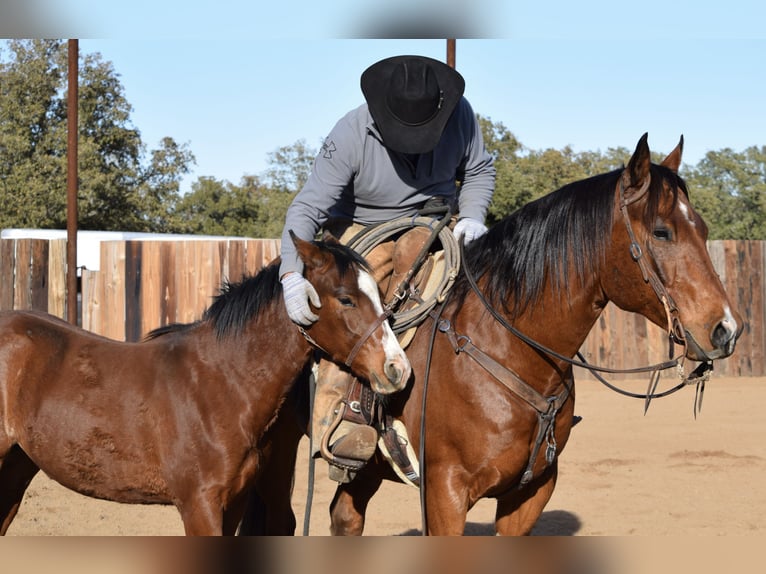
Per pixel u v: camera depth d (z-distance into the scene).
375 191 4.10
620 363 12.70
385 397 3.85
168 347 3.96
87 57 26.36
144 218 28.66
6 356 3.98
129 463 3.79
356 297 3.56
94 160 26.17
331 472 3.95
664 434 9.10
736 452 8.24
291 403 4.32
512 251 3.73
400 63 3.83
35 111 25.66
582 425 9.63
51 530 5.86
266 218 34.03
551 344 3.63
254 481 3.88
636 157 3.36
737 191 27.22
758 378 13.05
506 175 20.91
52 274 12.00
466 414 3.59
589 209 3.54
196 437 3.70
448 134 4.15
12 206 25.06
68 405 3.86
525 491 3.84
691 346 3.25
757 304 13.21
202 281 11.98
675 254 3.30
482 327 3.71
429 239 3.95
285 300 3.61
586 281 3.56
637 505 6.43
